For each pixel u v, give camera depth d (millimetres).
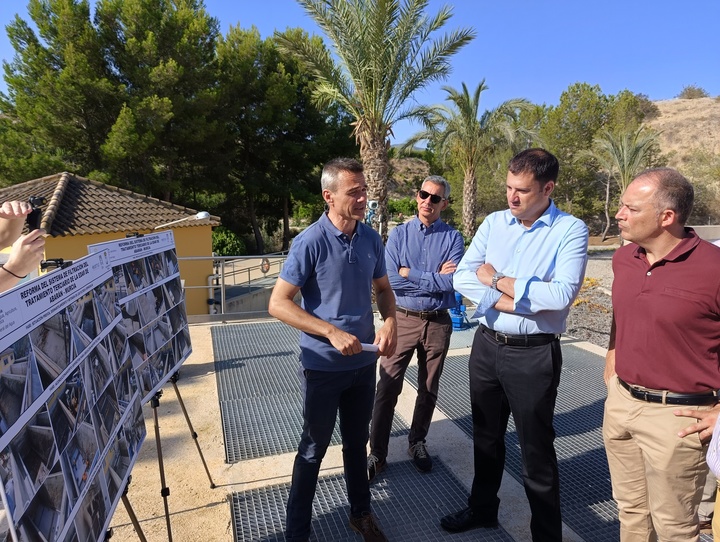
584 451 3402
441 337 3080
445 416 3955
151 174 20531
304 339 2338
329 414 2328
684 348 1837
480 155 20391
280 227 33844
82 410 1513
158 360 2537
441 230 3145
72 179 14258
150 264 2629
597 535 2547
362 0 9633
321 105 11727
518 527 2627
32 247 2088
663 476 1908
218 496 2898
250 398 4305
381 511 2748
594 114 29969
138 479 3078
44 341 1317
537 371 2213
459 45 9953
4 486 1035
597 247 26828
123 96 18578
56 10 18625
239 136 24688
